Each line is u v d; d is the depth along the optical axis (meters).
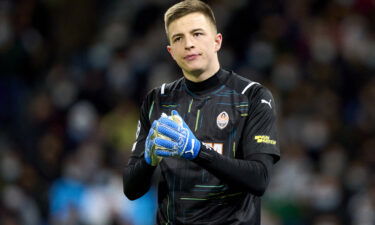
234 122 14.65
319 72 50.12
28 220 37.84
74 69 49.56
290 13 53.94
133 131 43.38
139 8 54.50
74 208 37.41
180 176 14.71
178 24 14.66
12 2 48.72
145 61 49.34
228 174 13.78
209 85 14.98
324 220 39.91
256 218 14.93
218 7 53.91
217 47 15.11
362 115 47.62
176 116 13.98
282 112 47.03
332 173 42.84
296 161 42.59
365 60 52.16
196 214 14.60
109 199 37.94
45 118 44.38
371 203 40.06
